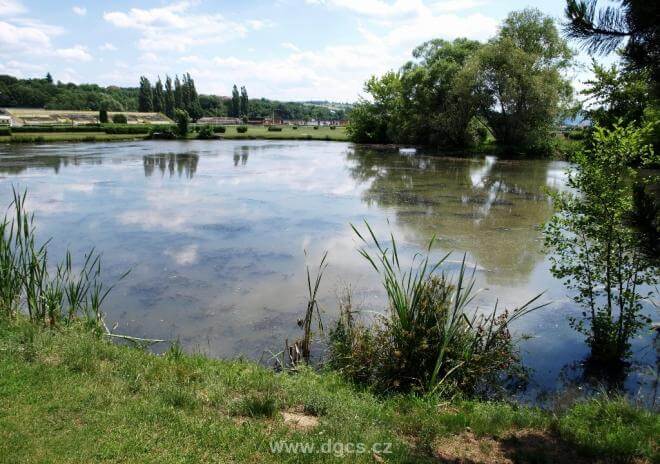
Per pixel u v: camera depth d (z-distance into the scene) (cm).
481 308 749
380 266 938
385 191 1859
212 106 13175
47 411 356
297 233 1193
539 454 350
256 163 2812
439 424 393
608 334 602
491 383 520
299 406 412
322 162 2930
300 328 668
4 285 585
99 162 2673
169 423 351
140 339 614
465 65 3416
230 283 837
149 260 955
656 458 348
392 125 4441
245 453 320
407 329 504
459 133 3669
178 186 1892
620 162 588
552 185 2048
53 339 492
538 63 3272
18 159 2748
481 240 1144
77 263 922
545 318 725
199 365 486
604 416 427
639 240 334
